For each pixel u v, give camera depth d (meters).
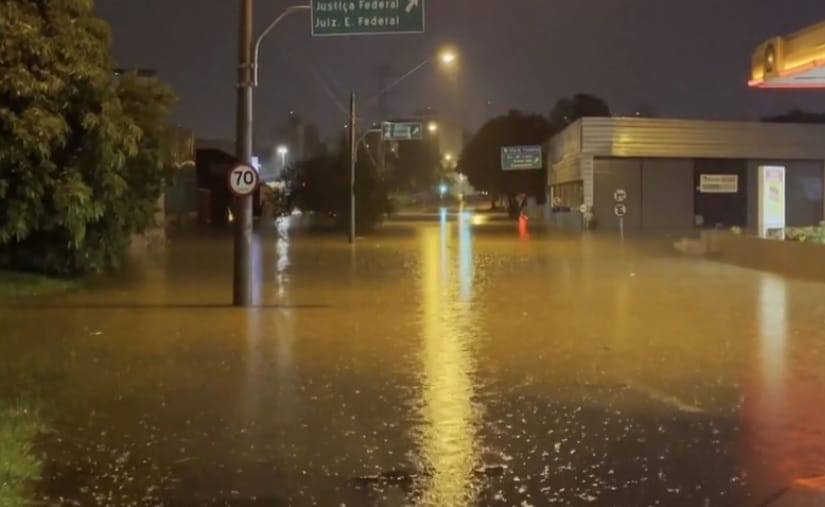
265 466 7.97
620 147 56.47
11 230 20.70
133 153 21.94
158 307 18.67
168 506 6.98
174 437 8.89
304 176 58.16
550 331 15.66
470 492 7.29
